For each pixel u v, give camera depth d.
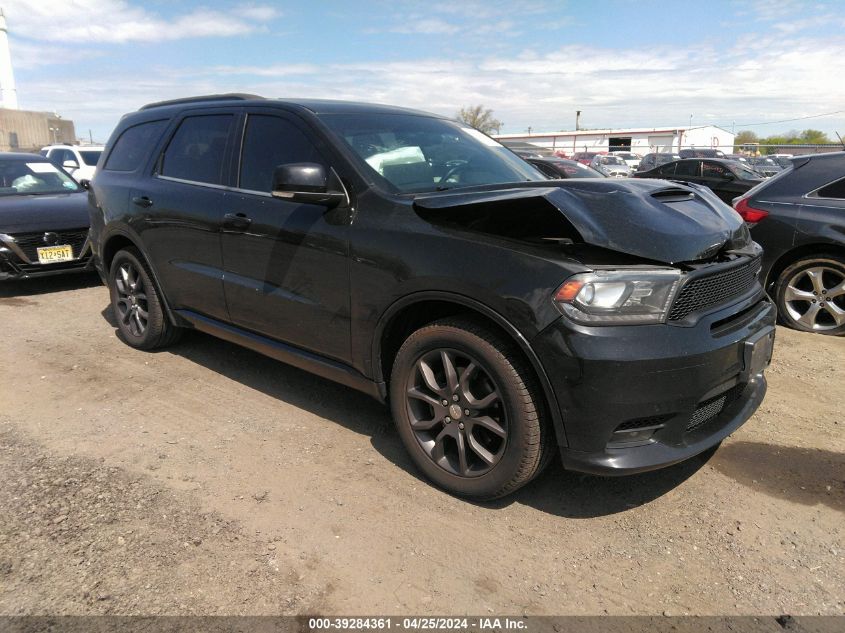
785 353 4.93
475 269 2.64
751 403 3.06
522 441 2.64
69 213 7.07
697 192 3.23
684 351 2.47
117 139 5.10
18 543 2.58
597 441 2.50
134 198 4.53
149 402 4.00
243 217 3.65
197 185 4.07
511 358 2.63
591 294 2.42
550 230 2.57
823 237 5.23
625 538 2.70
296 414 3.84
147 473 3.14
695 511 2.89
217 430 3.62
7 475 3.10
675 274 2.49
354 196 3.15
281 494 2.97
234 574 2.43
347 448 3.43
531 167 4.14
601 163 33.75
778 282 5.57
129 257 4.74
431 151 3.66
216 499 2.92
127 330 5.02
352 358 3.25
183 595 2.31
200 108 4.30
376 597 2.33
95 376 4.44
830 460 3.32
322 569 2.47
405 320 3.09
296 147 3.52
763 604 2.32
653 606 2.31
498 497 2.85
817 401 4.05
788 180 5.56
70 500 2.89
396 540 2.66
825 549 2.63
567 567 2.51
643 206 2.71
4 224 6.61
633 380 2.42
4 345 5.14
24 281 7.69
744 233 3.10
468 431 2.85
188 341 5.20
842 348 5.04
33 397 4.07
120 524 2.72
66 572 2.42
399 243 2.91
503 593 2.37
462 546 2.62
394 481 3.10
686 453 2.62
